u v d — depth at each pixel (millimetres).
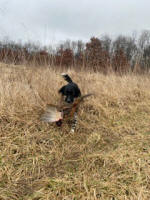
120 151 2744
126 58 6980
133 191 1941
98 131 3486
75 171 2314
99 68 6613
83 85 5047
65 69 5992
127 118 4199
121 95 5258
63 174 2242
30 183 2074
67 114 3113
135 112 4562
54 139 2975
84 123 3641
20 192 1932
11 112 3172
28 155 2539
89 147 2924
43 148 2727
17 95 3600
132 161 2463
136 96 5625
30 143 2766
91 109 4312
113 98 4957
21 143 2713
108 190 1964
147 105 5066
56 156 2609
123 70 6863
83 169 2350
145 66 7227
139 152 2703
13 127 2932
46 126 3207
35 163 2410
